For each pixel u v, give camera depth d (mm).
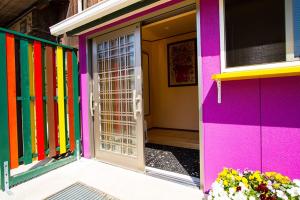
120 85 3039
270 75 1737
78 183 2537
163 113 5266
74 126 3406
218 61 2105
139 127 2832
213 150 2180
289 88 1772
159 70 5281
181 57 4879
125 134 3023
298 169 1747
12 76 2479
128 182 2545
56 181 2605
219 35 2086
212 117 2176
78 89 3498
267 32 1866
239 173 1780
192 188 2344
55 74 3109
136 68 2824
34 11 4734
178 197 2156
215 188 1599
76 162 3330
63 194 2275
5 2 4559
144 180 2594
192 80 4750
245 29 1973
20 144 2842
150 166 3014
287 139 1788
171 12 2475
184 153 3633
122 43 2982
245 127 1982
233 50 2035
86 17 2838
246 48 1968
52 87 3012
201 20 2201
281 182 1564
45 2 4418
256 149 1931
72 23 3051
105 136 3316
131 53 2877
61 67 3150
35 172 2740
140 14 2697
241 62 1996
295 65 1728
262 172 1900
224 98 2088
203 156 2250
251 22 1941
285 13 1781
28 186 2475
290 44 1764
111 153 3207
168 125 5195
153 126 5391
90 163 3275
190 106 4824
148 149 3906
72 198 2189
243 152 1998
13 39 2492
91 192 2307
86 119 3520
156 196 2188
